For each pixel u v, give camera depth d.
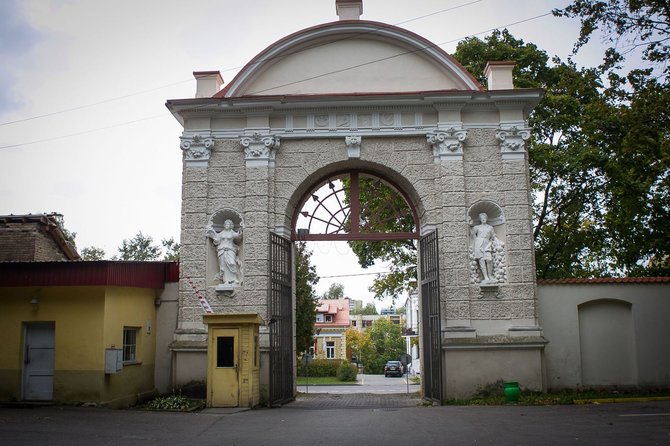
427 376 19.53
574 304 19.58
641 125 18.75
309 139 20.38
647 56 17.95
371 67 20.69
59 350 17.09
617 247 28.66
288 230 20.50
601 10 17.75
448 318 18.92
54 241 23.28
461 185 19.61
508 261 19.28
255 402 17.27
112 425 13.08
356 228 20.77
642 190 25.16
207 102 20.02
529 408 15.87
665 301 19.53
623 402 16.94
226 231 19.81
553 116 28.45
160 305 20.23
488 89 20.69
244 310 19.34
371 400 20.50
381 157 20.19
